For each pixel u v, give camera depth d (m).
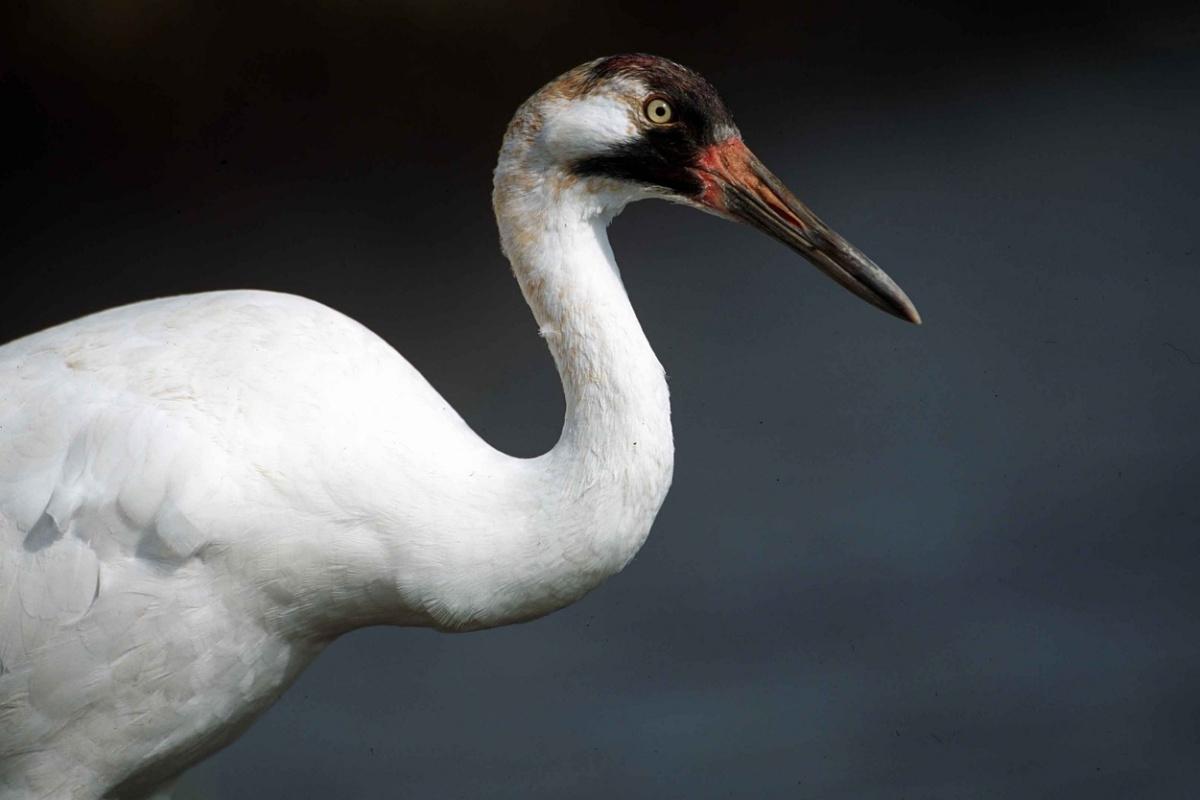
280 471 6.90
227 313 7.36
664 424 7.04
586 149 7.00
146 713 7.03
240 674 7.17
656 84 7.06
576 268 7.04
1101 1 23.17
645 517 7.04
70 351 7.18
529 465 7.17
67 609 6.80
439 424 7.25
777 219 7.24
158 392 6.98
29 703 6.92
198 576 6.88
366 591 7.13
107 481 6.81
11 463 6.92
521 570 7.03
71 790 7.11
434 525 7.01
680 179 7.21
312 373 7.11
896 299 7.20
